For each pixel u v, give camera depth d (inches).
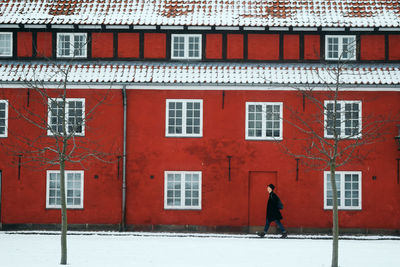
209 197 922.1
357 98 917.8
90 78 917.2
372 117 915.4
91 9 970.1
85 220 924.0
